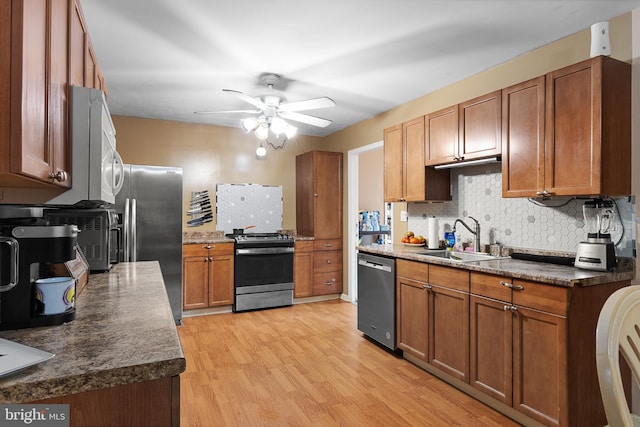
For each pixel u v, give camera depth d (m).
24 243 1.16
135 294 1.65
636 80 2.15
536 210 2.70
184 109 4.18
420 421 2.15
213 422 2.13
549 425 1.91
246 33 2.46
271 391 2.50
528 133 2.38
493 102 2.62
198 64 2.94
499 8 2.17
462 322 2.45
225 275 4.39
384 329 3.19
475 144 2.76
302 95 3.70
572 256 2.45
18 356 0.87
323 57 2.83
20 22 0.93
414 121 3.34
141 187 3.79
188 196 4.78
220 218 4.95
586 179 2.07
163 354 0.95
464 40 2.57
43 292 1.19
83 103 1.43
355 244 5.02
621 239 2.21
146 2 2.09
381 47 2.67
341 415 2.21
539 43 2.62
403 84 3.41
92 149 1.44
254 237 4.82
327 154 5.07
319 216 4.99
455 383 2.57
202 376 2.72
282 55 2.79
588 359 1.91
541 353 1.96
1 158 0.91
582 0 2.08
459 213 3.34
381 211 6.43
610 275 1.98
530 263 2.44
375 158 6.41
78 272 1.71
